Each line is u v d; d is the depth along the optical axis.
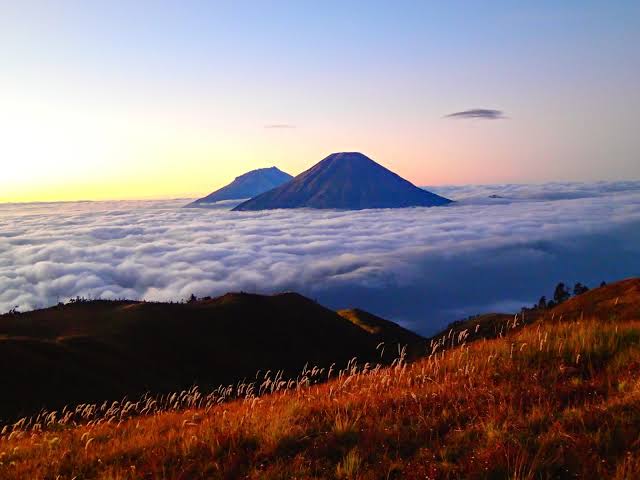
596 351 10.20
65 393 45.66
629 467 5.24
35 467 8.05
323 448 7.11
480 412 7.76
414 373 11.66
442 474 5.91
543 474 5.60
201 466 7.02
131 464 7.56
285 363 81.94
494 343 12.70
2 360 47.72
